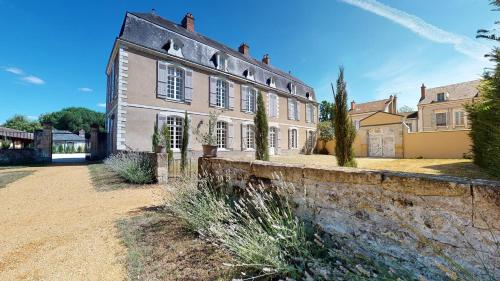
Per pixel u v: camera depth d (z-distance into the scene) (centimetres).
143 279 202
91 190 583
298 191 236
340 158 478
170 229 309
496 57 229
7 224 355
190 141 1337
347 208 193
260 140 674
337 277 153
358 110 2967
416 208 152
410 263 153
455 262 128
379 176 172
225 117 1548
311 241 205
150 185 630
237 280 163
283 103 2053
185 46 1379
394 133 1759
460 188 133
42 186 638
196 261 225
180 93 1360
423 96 2498
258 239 208
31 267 233
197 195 342
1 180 731
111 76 1416
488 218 123
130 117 1133
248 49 2044
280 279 174
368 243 177
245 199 302
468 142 1446
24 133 1909
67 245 279
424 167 946
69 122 5050
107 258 245
